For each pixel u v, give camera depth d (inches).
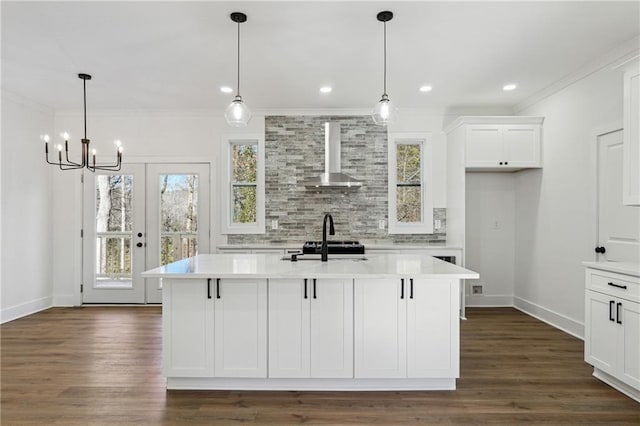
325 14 103.9
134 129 201.9
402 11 102.5
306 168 200.4
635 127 103.7
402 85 162.4
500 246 197.0
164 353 101.1
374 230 200.4
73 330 155.8
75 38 118.0
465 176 190.5
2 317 167.6
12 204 173.5
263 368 100.8
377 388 102.3
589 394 99.3
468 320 170.6
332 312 100.5
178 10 101.8
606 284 102.5
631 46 121.0
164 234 202.7
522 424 85.1
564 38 119.0
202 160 201.0
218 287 100.7
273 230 200.7
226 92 170.7
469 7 100.8
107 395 99.1
